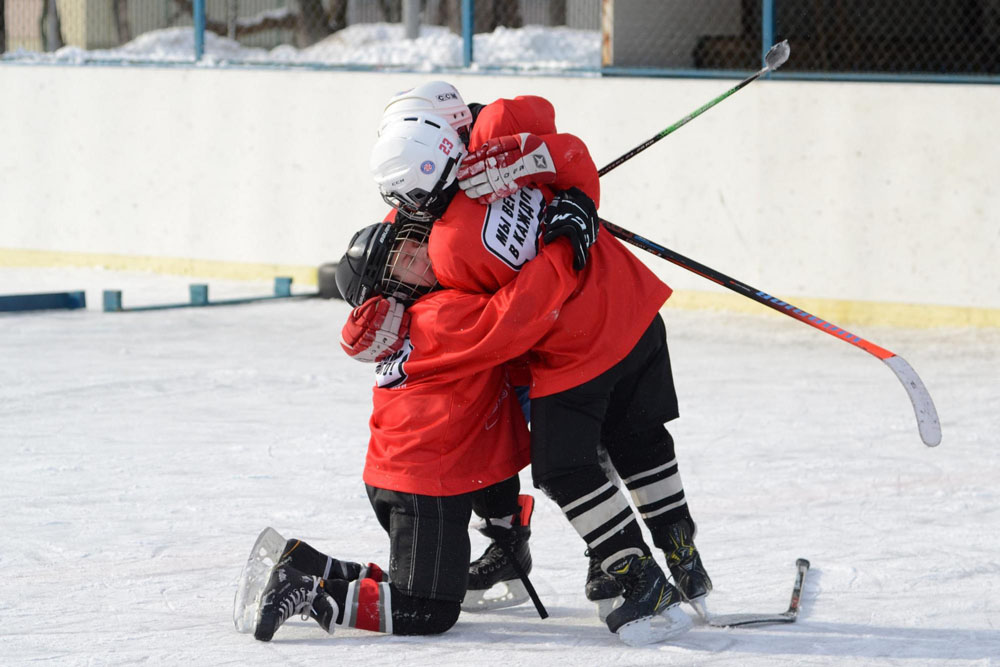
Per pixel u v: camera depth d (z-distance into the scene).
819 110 36.00
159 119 45.47
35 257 48.06
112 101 46.22
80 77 46.62
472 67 41.03
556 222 11.02
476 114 12.47
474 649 11.27
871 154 35.47
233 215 44.62
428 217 11.56
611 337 11.25
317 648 11.30
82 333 33.28
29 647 11.23
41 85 47.28
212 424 22.05
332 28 50.91
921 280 35.19
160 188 45.75
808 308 36.59
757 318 36.34
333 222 43.16
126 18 57.12
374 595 11.55
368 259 11.67
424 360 11.36
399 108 11.50
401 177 11.14
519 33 46.44
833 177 36.00
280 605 11.37
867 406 24.00
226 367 28.20
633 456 12.02
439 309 11.30
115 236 46.75
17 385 25.73
